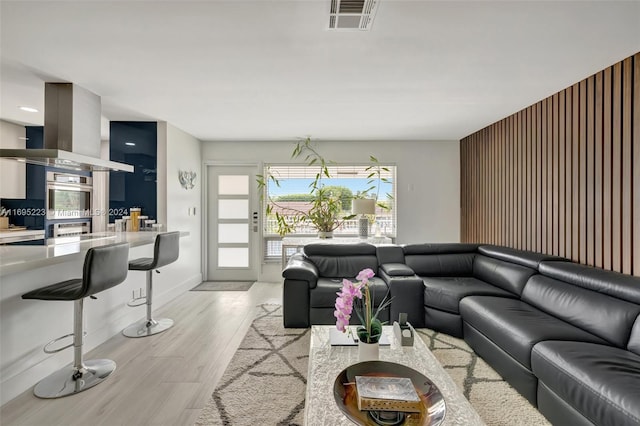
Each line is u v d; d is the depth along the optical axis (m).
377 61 2.41
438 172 5.26
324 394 1.48
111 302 3.00
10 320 2.01
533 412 1.88
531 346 1.92
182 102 3.37
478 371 2.34
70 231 4.68
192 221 4.94
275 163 5.29
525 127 3.61
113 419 1.82
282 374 2.29
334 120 4.08
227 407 1.91
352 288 1.78
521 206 3.69
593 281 2.23
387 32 2.00
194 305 3.97
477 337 2.60
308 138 5.10
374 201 4.61
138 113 3.79
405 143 5.25
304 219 5.28
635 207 2.34
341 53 2.28
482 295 2.93
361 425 1.22
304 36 2.05
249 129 4.55
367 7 1.74
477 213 4.71
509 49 2.22
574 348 1.78
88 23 1.89
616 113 2.49
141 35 2.03
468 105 3.48
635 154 2.34
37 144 4.33
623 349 1.84
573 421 1.61
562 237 3.05
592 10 1.77
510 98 3.26
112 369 2.36
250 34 2.02
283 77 2.71
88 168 3.27
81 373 2.22
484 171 4.51
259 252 5.30
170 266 4.23
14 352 2.03
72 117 2.83
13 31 1.97
